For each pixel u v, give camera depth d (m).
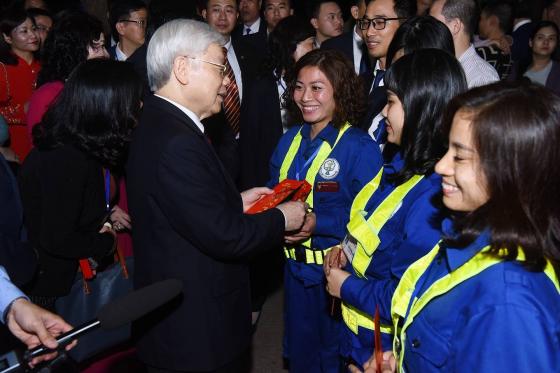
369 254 1.89
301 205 2.19
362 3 4.12
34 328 1.45
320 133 2.54
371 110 2.92
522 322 1.09
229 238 1.87
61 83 3.29
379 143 2.74
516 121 1.10
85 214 2.35
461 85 1.76
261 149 3.89
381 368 1.56
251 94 3.89
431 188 1.67
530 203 1.11
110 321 1.24
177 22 1.97
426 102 1.73
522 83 1.17
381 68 3.37
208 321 1.96
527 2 6.24
